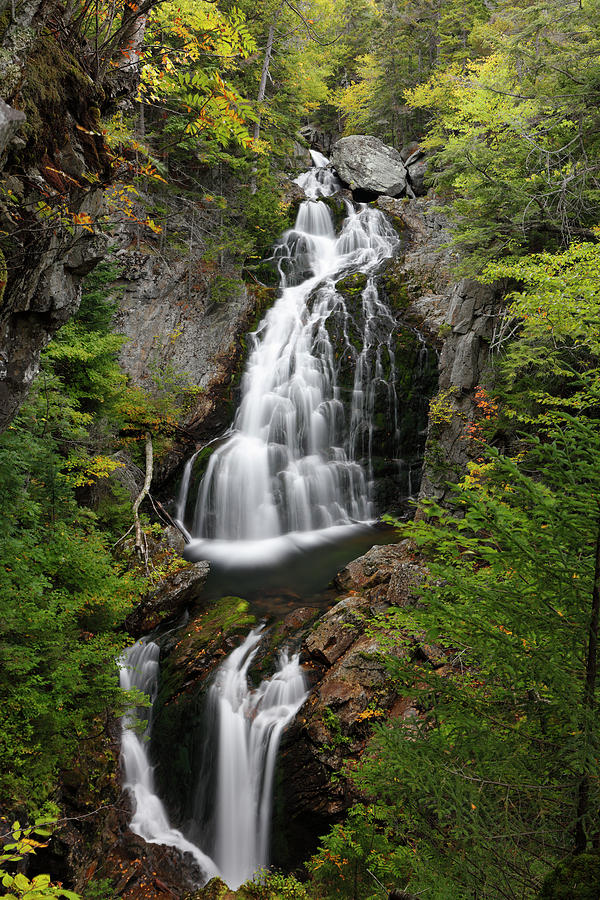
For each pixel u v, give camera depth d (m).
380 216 26.50
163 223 20.92
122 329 19.72
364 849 7.08
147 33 5.05
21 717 7.63
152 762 10.66
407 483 19.58
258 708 10.07
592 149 11.99
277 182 26.05
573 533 2.78
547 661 2.82
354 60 39.75
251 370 21.05
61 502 11.00
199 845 9.88
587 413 10.32
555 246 13.03
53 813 7.45
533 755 2.98
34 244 4.71
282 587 13.99
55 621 8.39
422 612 3.31
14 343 5.17
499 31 22.38
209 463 18.38
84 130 4.70
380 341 20.33
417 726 3.37
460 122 15.48
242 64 22.34
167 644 11.78
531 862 3.05
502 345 14.56
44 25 4.38
